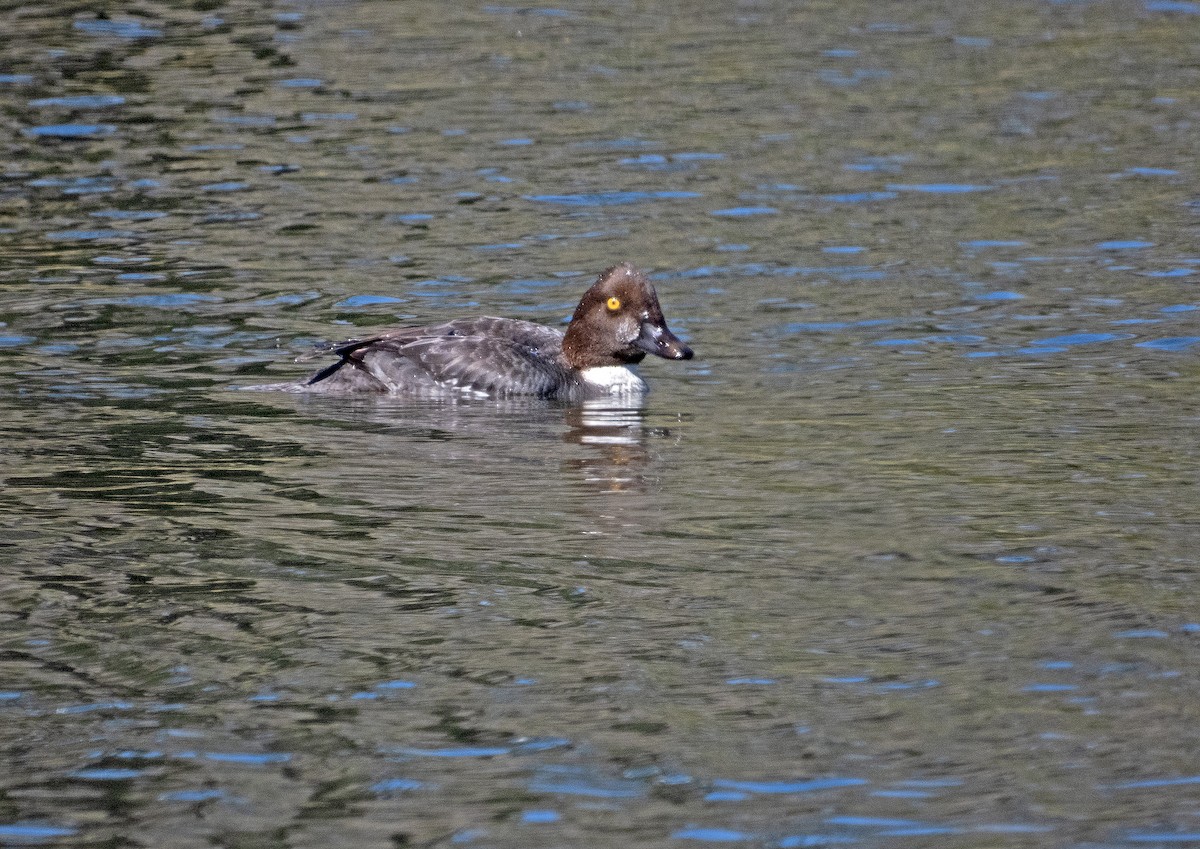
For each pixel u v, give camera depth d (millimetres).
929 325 18781
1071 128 27062
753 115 27875
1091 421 15594
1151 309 19141
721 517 13273
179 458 14703
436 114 28016
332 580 12047
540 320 19109
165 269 20797
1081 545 12555
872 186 24281
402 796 9273
